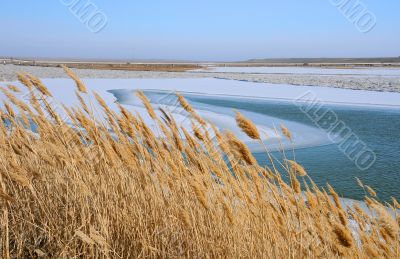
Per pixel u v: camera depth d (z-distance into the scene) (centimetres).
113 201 374
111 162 385
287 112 2573
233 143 322
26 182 327
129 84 4638
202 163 383
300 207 385
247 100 3219
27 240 339
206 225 363
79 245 339
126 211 361
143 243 328
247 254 349
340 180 1167
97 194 369
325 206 416
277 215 361
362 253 378
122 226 359
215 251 349
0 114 459
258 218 363
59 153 355
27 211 352
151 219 365
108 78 5662
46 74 5803
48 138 418
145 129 402
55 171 391
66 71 402
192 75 7119
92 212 354
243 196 371
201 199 333
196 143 395
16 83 3294
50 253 326
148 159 398
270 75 7175
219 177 387
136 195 378
